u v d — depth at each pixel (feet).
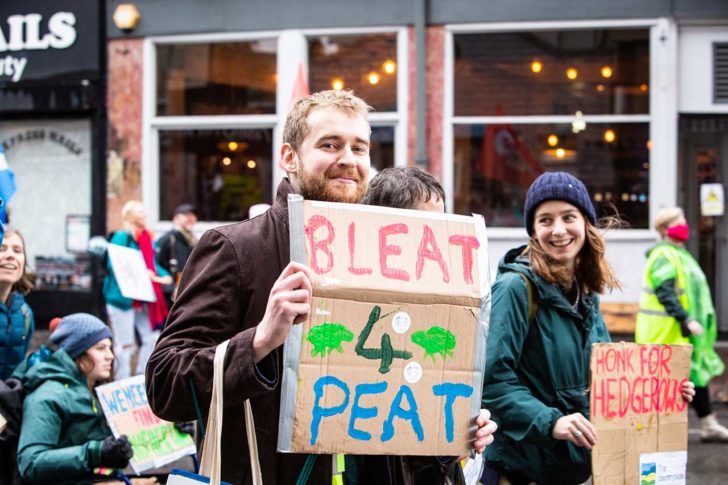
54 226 35.96
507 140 32.50
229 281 7.86
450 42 32.58
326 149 8.25
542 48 32.24
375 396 7.87
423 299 8.05
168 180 34.99
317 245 7.79
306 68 33.81
